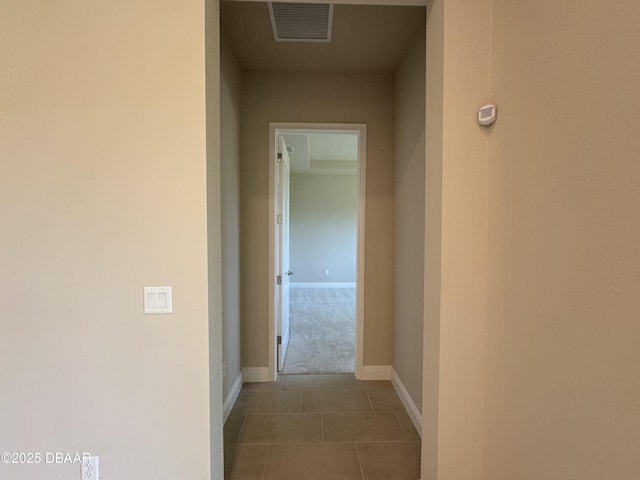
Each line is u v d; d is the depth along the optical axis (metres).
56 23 1.39
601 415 0.98
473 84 1.51
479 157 1.52
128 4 1.39
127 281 1.44
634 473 0.89
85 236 1.43
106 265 1.44
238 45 2.65
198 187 1.43
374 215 3.19
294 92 3.12
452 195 1.52
